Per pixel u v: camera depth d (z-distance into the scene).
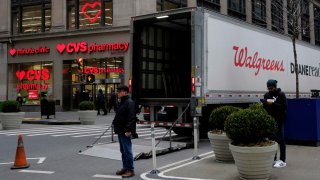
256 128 7.22
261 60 15.49
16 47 35.22
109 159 9.88
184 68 14.90
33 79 34.41
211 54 12.31
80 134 16.03
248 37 14.56
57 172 8.41
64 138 14.70
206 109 13.35
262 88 15.50
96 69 31.33
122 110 7.81
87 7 32.41
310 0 34.62
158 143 11.13
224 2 36.12
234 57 13.55
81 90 32.19
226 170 8.16
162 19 12.66
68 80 32.75
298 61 19.36
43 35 33.44
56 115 28.16
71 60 32.59
